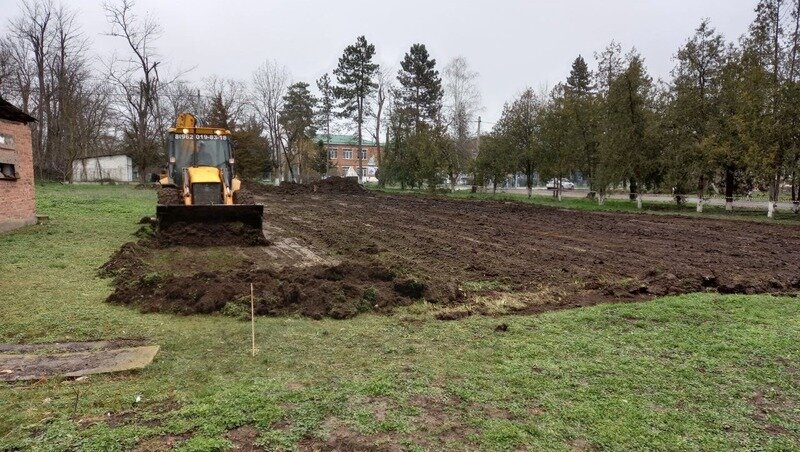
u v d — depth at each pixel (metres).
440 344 5.32
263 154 47.88
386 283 7.61
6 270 8.16
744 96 21.45
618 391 4.18
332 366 4.65
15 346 5.04
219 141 13.62
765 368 4.71
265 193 31.89
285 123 51.19
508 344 5.32
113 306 6.47
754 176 23.28
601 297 7.73
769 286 8.46
